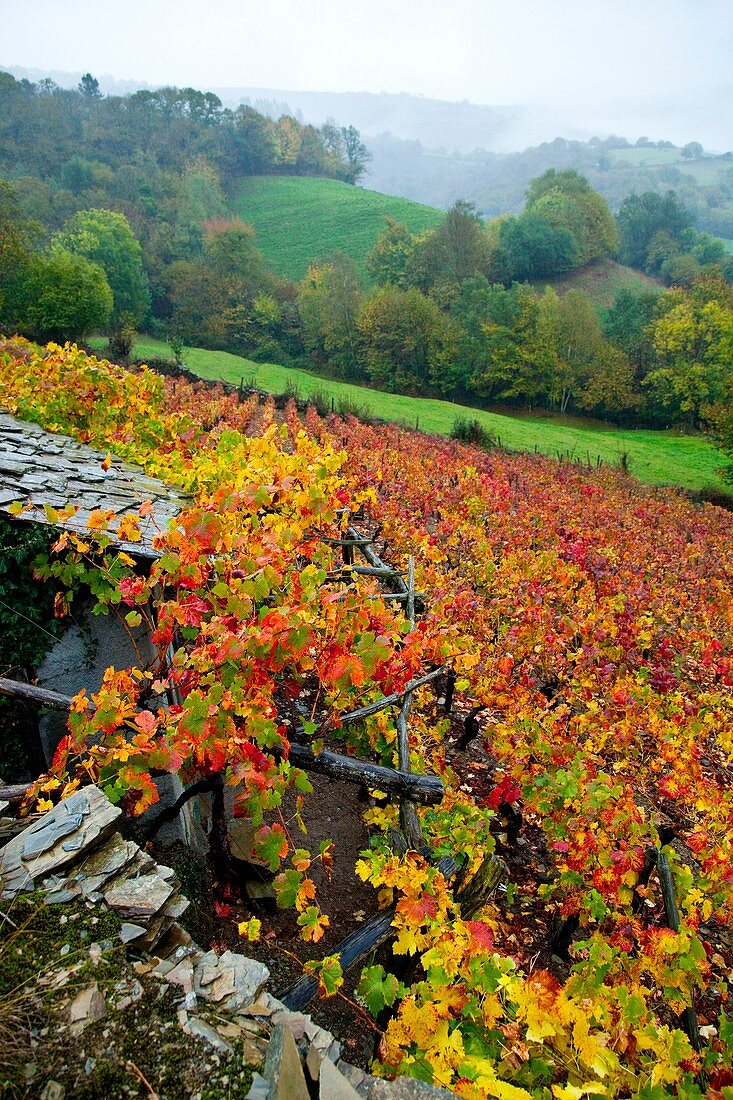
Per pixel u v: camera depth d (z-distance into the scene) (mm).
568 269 96812
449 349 68000
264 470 5473
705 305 64750
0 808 2982
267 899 4461
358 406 40656
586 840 4520
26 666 4648
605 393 62531
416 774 4277
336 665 3564
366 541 7949
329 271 83875
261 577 3730
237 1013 2111
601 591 11148
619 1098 3299
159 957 2250
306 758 3949
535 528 14805
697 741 7359
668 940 3744
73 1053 1841
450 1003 2703
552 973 4723
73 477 5695
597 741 6562
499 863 3967
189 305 82375
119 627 4891
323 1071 1964
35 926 2229
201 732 3148
